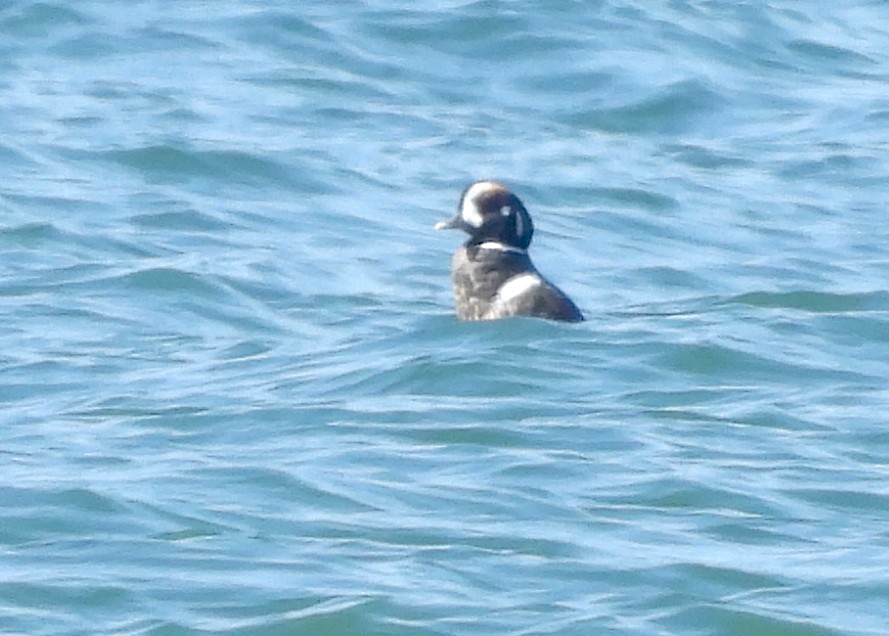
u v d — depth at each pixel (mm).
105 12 26250
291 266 18812
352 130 23297
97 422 14156
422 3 26891
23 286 17875
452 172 22125
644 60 25656
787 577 11547
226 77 24703
